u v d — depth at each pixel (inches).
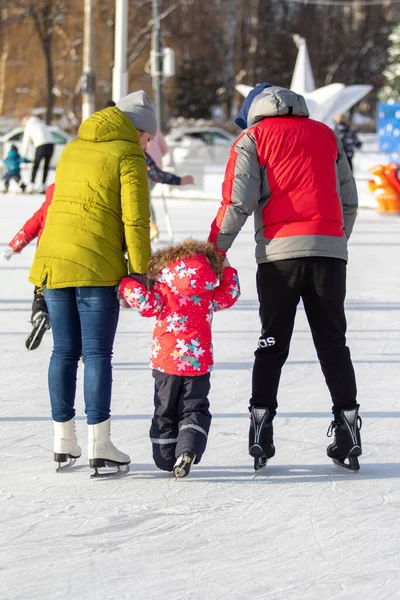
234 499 366.9
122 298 386.6
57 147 3070.9
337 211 392.2
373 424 474.6
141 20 4709.6
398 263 1089.4
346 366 397.7
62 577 293.1
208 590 284.5
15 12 4753.9
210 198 2138.3
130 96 405.4
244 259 1107.3
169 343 383.9
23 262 1094.4
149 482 387.9
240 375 578.9
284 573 297.6
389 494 373.4
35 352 639.8
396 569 301.0
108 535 328.2
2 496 368.5
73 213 387.5
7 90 4886.8
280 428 467.8
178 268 380.2
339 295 391.5
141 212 380.5
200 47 5477.4
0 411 494.6
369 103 6555.1
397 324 743.7
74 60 4894.2
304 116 400.5
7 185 2294.5
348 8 6717.5
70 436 400.5
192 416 382.9
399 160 2886.3
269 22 6250.0
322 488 380.5
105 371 390.6
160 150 1152.8
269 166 386.6
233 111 5979.3
